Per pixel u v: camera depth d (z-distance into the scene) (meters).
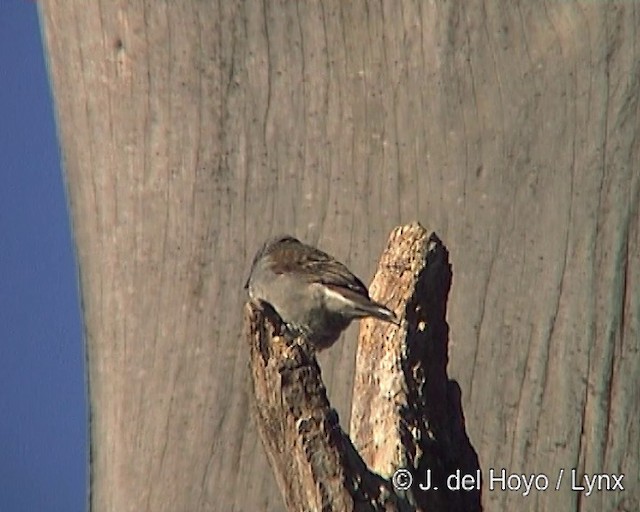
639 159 9.09
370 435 7.49
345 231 9.28
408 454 7.36
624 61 9.09
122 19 9.39
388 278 7.73
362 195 9.30
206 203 9.37
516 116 9.20
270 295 8.05
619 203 9.09
